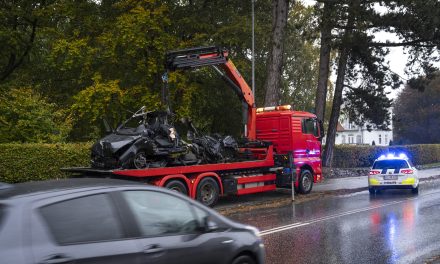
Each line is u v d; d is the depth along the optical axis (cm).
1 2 2606
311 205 1473
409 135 6838
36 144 1474
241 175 1519
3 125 1636
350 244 884
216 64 1589
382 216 1223
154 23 2186
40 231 388
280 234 986
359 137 9144
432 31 2398
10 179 1420
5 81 2795
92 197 435
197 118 2708
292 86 4994
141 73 2311
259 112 1775
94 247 411
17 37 2586
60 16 2452
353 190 1942
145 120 1367
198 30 2486
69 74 2478
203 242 493
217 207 1418
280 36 2258
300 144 1708
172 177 1279
